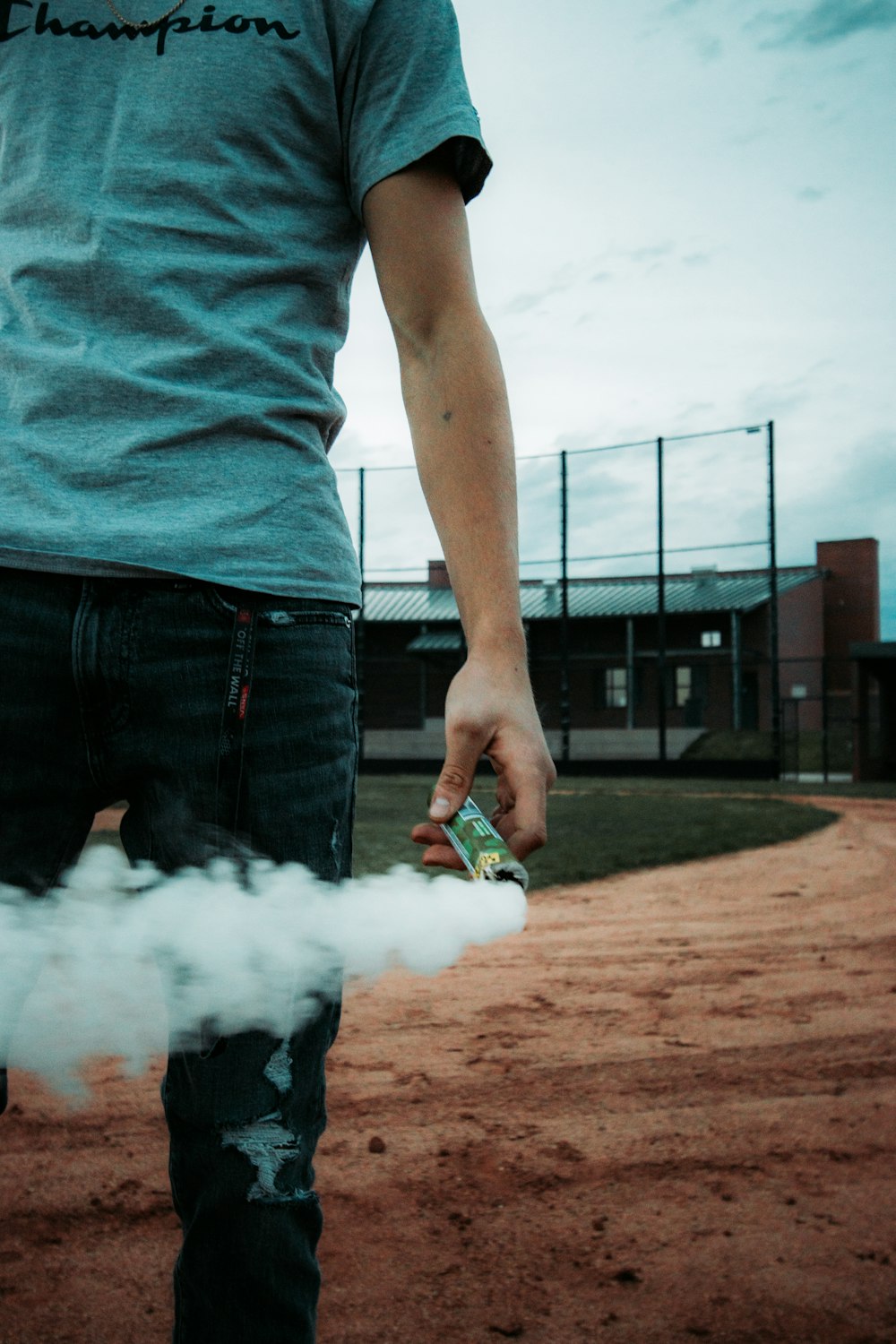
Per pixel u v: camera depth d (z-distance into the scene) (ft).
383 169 3.57
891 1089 8.84
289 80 3.48
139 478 3.18
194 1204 3.09
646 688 111.55
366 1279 5.76
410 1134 7.81
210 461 3.26
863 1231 6.31
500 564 3.41
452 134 3.53
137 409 3.23
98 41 3.47
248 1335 2.97
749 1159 7.37
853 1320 5.34
